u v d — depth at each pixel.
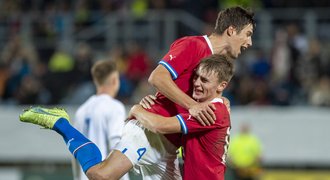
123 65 46.59
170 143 17.83
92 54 47.62
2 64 47.81
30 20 49.09
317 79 46.56
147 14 48.78
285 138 43.03
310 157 42.88
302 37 48.28
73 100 44.94
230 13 17.78
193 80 17.50
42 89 45.44
